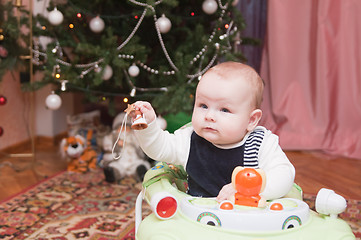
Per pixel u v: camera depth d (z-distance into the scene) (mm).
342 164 2248
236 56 2068
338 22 2471
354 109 2479
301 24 2545
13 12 1960
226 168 985
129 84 1973
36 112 2631
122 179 1975
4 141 2342
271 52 2592
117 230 1423
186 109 1874
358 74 2471
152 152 982
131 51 1827
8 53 1955
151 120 943
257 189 822
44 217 1520
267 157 979
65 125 2764
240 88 918
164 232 781
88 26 2020
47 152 2465
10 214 1537
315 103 2566
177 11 2102
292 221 792
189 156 1020
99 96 2045
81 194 1772
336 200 839
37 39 2047
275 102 2609
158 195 824
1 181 1937
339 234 801
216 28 1950
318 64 2525
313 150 2502
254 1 2689
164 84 1993
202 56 1965
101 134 2174
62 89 1841
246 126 954
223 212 782
